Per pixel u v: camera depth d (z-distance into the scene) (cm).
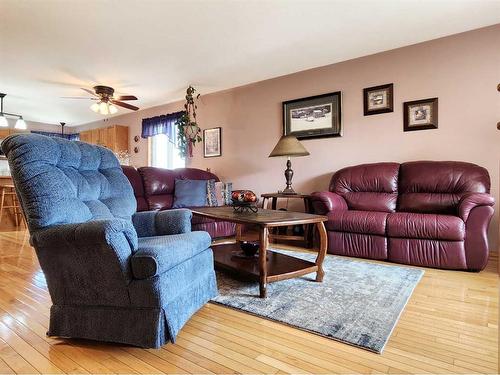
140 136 651
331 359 137
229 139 510
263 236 206
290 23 294
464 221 263
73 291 151
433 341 152
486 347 146
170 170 449
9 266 285
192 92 493
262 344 150
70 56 362
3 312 187
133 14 273
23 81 448
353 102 390
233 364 134
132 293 142
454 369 129
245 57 374
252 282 241
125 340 143
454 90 327
